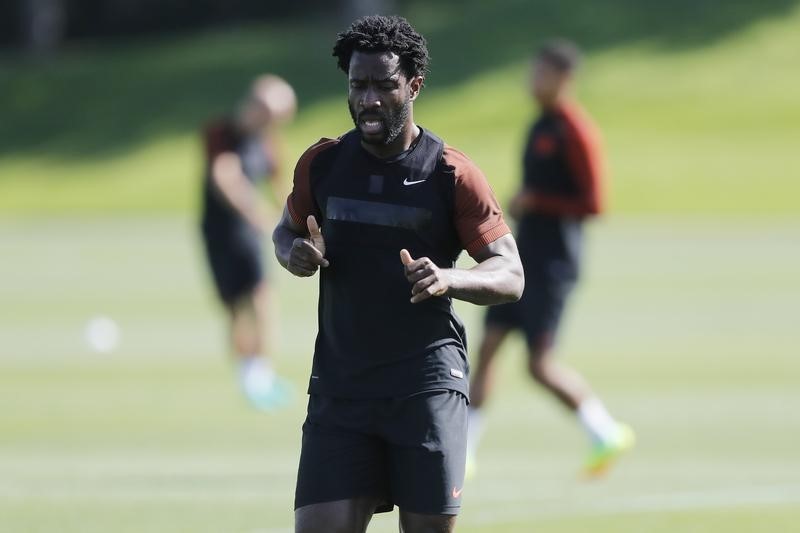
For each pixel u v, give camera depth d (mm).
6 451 37625
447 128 155875
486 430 41906
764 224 114938
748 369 51938
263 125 48375
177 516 29281
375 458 19234
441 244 19328
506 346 58938
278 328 64125
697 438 39625
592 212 35656
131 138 168500
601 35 177250
